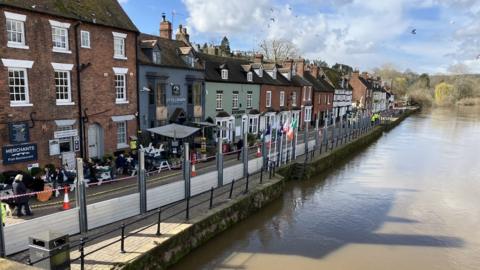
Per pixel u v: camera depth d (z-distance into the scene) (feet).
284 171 74.49
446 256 44.57
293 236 48.44
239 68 110.83
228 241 45.91
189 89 85.81
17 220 37.81
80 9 59.98
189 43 100.32
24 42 51.21
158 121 76.28
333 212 59.00
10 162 50.37
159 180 56.44
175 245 37.32
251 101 111.04
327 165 89.81
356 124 137.49
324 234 49.65
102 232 36.94
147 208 43.39
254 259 41.32
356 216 57.52
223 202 49.19
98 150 64.75
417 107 341.41
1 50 48.44
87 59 60.39
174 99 80.89
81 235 35.99
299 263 40.78
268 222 53.36
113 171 56.13
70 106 58.49
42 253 26.11
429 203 65.57
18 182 38.52
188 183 49.29
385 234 50.60
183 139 78.69
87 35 60.13
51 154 55.98
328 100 175.42
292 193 69.15
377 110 267.80
